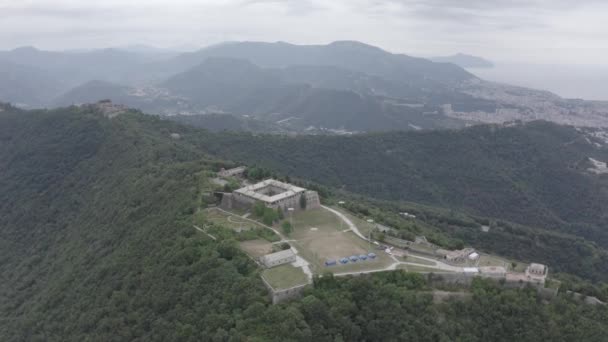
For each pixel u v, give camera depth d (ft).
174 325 495.41
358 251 614.75
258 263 559.38
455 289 550.36
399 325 485.15
